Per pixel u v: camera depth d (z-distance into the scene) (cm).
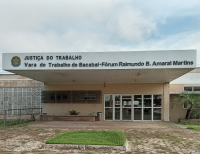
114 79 1327
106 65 941
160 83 1460
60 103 1542
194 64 891
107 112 1487
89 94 1512
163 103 1446
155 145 690
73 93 1531
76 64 955
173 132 927
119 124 1204
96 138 711
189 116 1418
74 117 1388
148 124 1216
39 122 1294
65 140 682
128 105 1477
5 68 971
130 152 604
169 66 905
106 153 591
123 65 933
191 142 729
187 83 1578
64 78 1305
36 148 654
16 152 608
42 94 1568
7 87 1723
